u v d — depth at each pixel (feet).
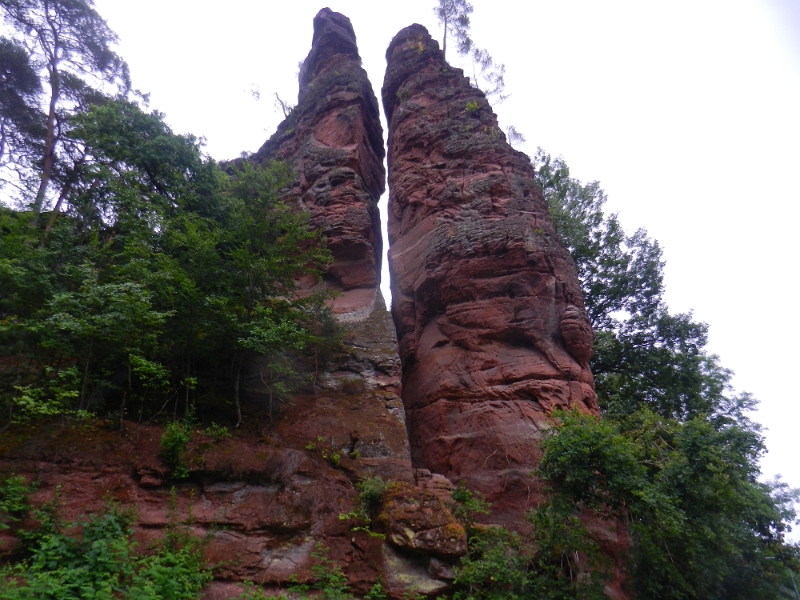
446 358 60.75
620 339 100.27
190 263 53.16
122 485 38.11
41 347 43.65
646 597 42.22
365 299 66.23
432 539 39.22
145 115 71.00
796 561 53.36
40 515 33.78
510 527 47.73
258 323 49.29
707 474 45.01
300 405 51.93
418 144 78.38
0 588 27.91
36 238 52.47
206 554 36.24
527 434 52.37
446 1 110.83
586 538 41.45
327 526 40.24
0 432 38.93
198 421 46.34
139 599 29.17
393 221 77.71
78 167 77.92
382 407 53.47
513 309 59.88
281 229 59.26
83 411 39.42
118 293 42.78
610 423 53.21
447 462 54.29
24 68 83.25
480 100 79.87
